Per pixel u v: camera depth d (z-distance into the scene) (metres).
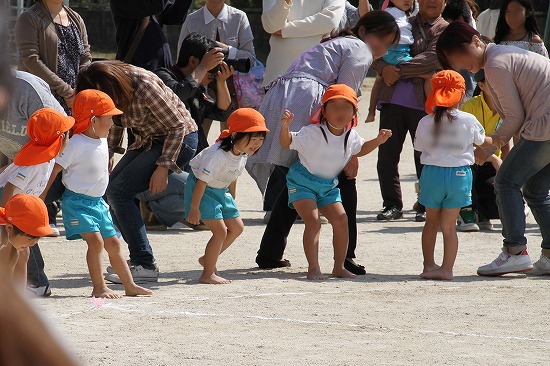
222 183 10.20
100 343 7.20
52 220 13.16
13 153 9.32
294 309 8.81
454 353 7.10
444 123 10.46
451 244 10.73
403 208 17.52
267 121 10.95
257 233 14.28
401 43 15.12
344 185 10.95
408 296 9.62
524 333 7.96
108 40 49.78
